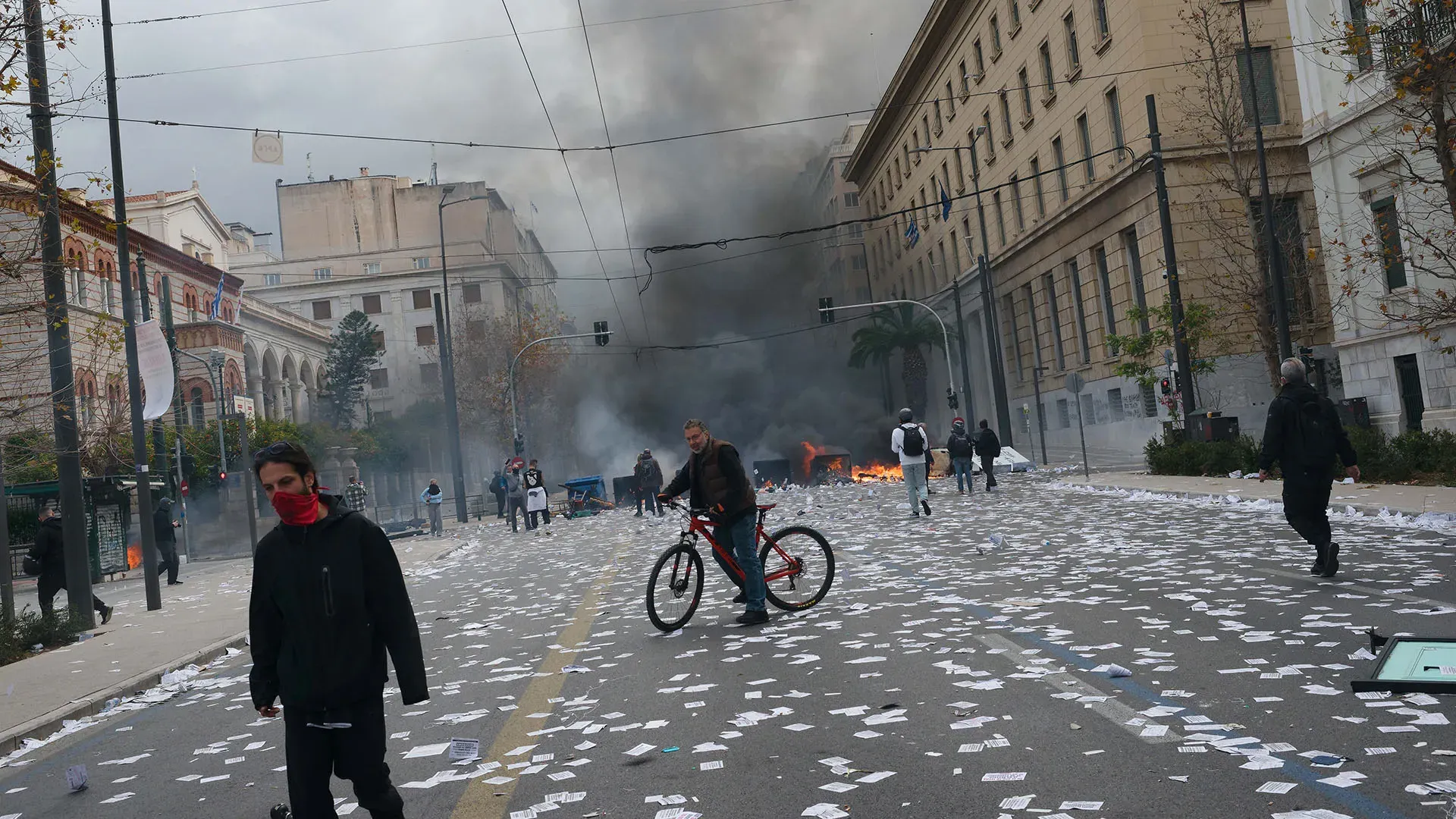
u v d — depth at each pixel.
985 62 50.50
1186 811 3.96
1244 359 33.47
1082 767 4.59
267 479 3.77
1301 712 5.18
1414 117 18.81
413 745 6.06
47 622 12.80
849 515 22.14
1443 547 10.92
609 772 5.14
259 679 3.86
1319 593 8.59
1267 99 33.78
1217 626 7.57
